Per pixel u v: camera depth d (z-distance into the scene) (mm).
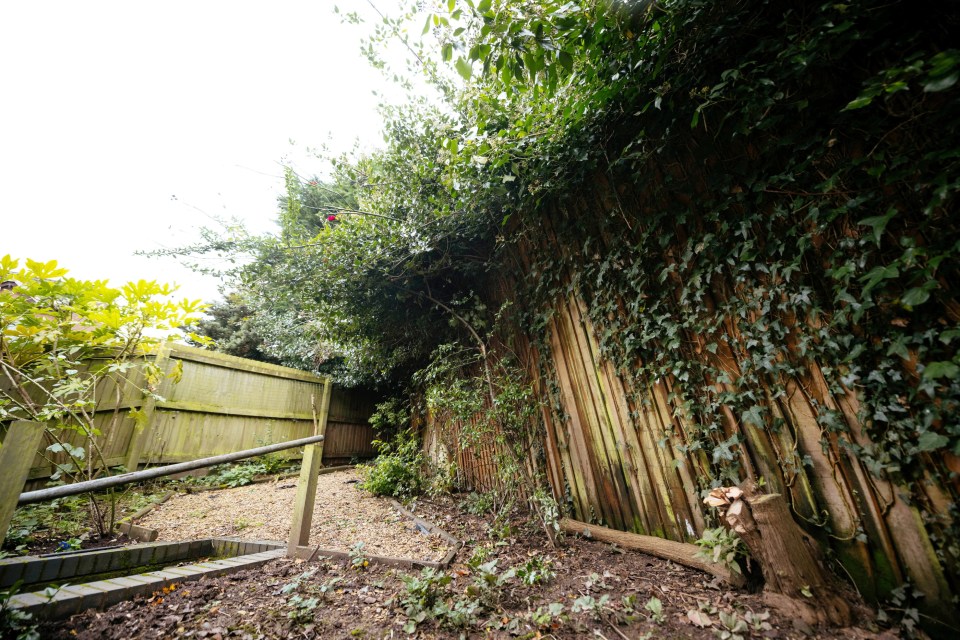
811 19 1818
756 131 2174
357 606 1836
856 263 1735
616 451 2941
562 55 2111
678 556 2277
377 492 4488
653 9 2053
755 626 1597
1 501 1475
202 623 1646
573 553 2592
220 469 5352
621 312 2896
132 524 3184
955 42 1538
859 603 1682
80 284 2910
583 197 3256
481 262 4422
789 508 1972
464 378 4465
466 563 2336
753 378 2123
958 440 1430
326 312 5000
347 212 4324
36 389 3793
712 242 2289
